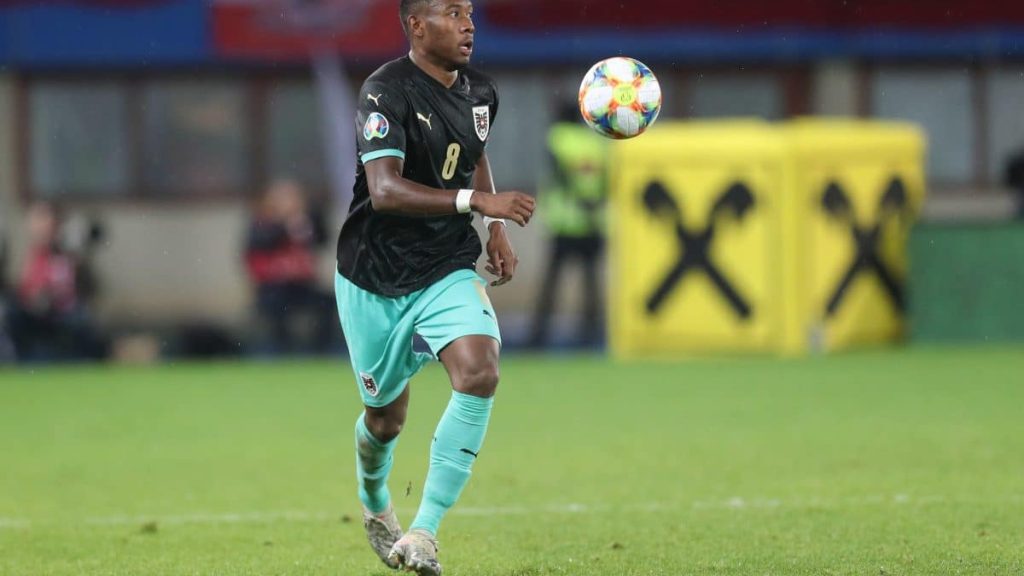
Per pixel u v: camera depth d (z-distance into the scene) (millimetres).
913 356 54906
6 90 64688
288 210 60875
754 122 67375
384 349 20531
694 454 34844
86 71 65000
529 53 65500
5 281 62125
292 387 51281
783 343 55625
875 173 57031
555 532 25219
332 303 62000
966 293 57656
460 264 20344
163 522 27109
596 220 60188
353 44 65000
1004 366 51688
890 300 57938
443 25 19953
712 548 23375
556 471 32625
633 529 25375
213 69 65625
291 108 66188
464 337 19578
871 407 42781
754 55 66312
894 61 67500
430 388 50000
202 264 66188
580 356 58375
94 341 61094
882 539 23844
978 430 37938
